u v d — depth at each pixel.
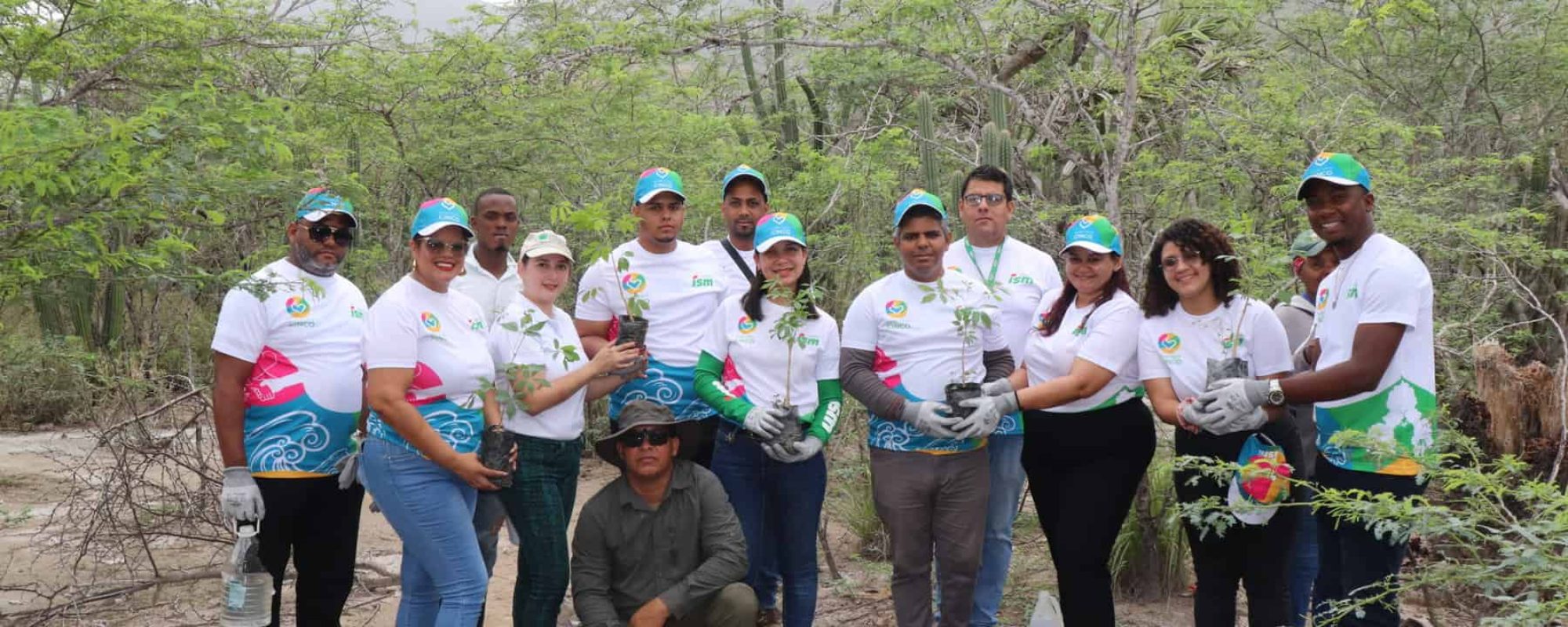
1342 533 3.94
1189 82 8.08
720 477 4.84
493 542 4.94
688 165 10.09
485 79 9.77
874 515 6.64
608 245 4.85
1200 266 4.16
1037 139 9.56
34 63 7.75
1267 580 4.13
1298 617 4.83
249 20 9.77
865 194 8.05
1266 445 4.00
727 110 13.38
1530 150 10.75
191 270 4.60
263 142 4.25
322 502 4.39
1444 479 3.76
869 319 4.61
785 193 8.51
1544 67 11.70
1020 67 9.95
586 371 4.41
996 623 5.10
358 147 9.60
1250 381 3.93
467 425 4.17
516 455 4.14
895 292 4.61
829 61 11.82
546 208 10.18
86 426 7.47
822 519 6.84
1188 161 7.88
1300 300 4.88
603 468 8.95
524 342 4.39
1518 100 11.79
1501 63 11.77
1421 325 3.77
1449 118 11.35
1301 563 4.82
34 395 9.48
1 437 9.53
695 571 4.42
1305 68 11.49
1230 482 4.01
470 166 10.01
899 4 8.84
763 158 10.14
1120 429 4.43
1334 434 3.70
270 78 9.97
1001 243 5.20
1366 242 3.88
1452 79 11.91
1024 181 9.34
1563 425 5.47
